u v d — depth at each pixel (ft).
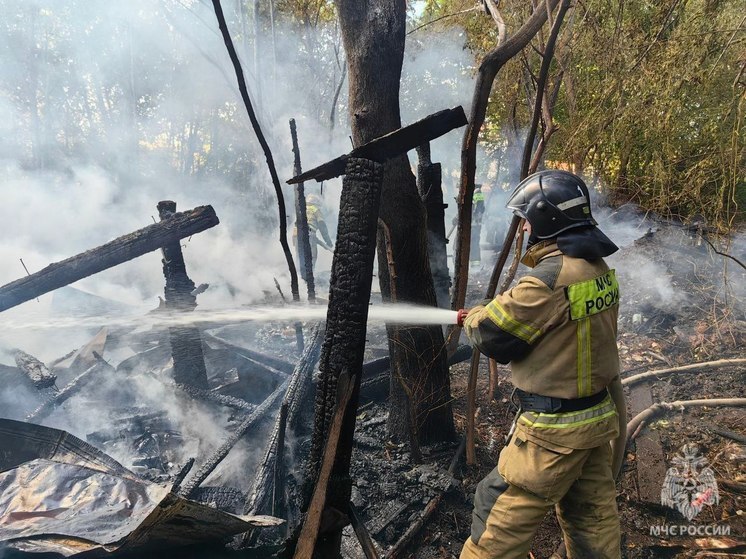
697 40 14.44
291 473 9.62
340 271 6.11
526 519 6.17
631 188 19.92
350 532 8.67
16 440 8.46
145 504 6.48
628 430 10.67
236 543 7.65
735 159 14.06
